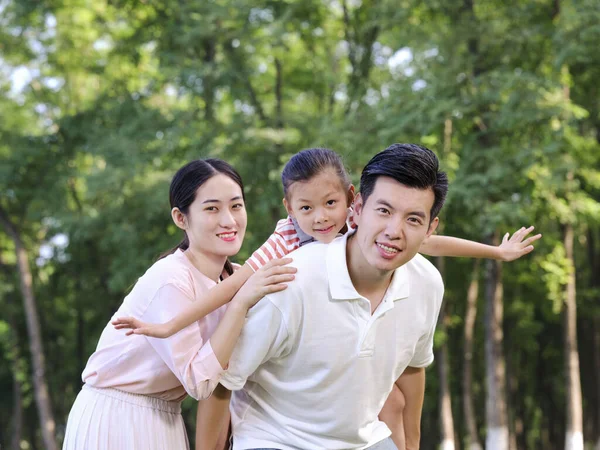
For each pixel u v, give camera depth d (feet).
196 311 10.94
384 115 55.42
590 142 60.08
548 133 56.18
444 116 53.42
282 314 10.38
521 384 89.10
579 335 82.53
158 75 69.05
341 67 75.36
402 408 12.53
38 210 73.05
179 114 63.87
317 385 10.72
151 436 11.94
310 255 10.51
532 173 55.21
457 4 57.16
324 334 10.46
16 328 84.43
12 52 73.26
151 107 66.90
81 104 77.30
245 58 63.52
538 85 54.29
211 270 12.27
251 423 11.28
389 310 10.69
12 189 71.26
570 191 59.26
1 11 70.44
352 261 10.46
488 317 60.90
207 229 11.91
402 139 54.29
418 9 58.65
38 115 78.64
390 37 60.13
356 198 10.22
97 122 70.33
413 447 12.70
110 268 66.39
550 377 85.71
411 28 57.06
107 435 11.87
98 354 12.18
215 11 59.82
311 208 11.69
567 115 55.36
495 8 60.13
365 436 11.23
